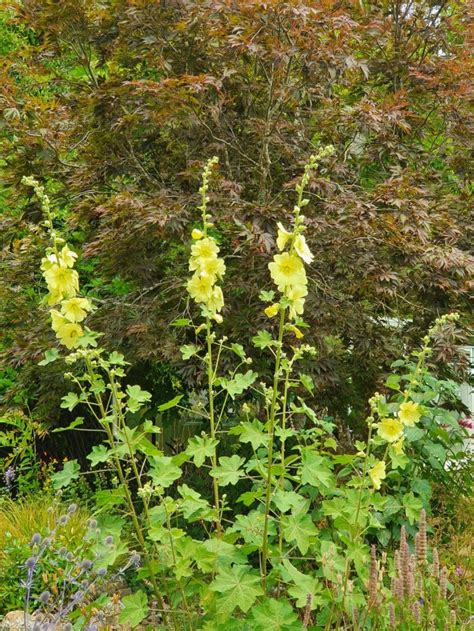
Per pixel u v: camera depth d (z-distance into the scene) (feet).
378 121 19.25
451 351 17.51
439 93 20.85
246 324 17.72
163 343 17.80
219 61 19.83
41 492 19.15
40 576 13.37
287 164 20.56
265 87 20.77
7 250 21.47
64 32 20.58
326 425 11.43
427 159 21.38
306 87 20.70
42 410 20.63
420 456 15.03
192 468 20.49
